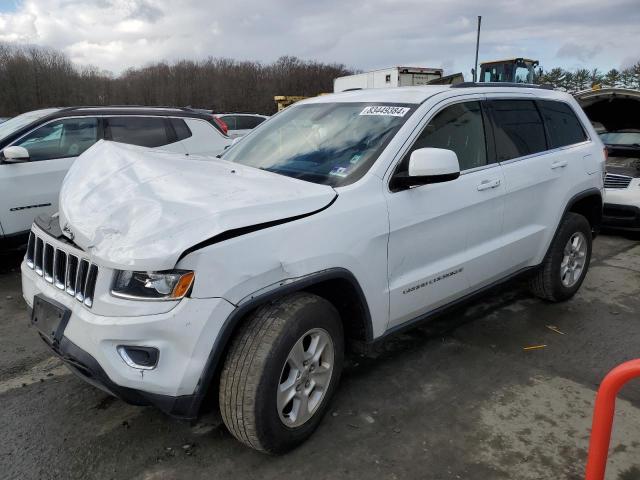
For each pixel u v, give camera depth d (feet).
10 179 18.35
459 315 14.89
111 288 7.54
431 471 8.55
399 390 10.95
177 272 7.33
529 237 13.44
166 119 22.66
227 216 7.75
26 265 9.99
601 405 6.20
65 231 8.46
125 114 21.65
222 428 9.68
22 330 13.99
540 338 13.50
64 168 19.62
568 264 15.34
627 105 26.48
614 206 23.63
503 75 64.13
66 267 8.41
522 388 11.10
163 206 7.91
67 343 8.02
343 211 9.11
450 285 11.43
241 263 7.70
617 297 16.52
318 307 8.68
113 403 10.47
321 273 8.63
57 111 20.25
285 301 8.46
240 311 7.73
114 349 7.50
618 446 9.17
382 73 75.97
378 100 11.82
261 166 11.23
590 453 6.40
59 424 9.78
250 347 7.95
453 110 11.71
